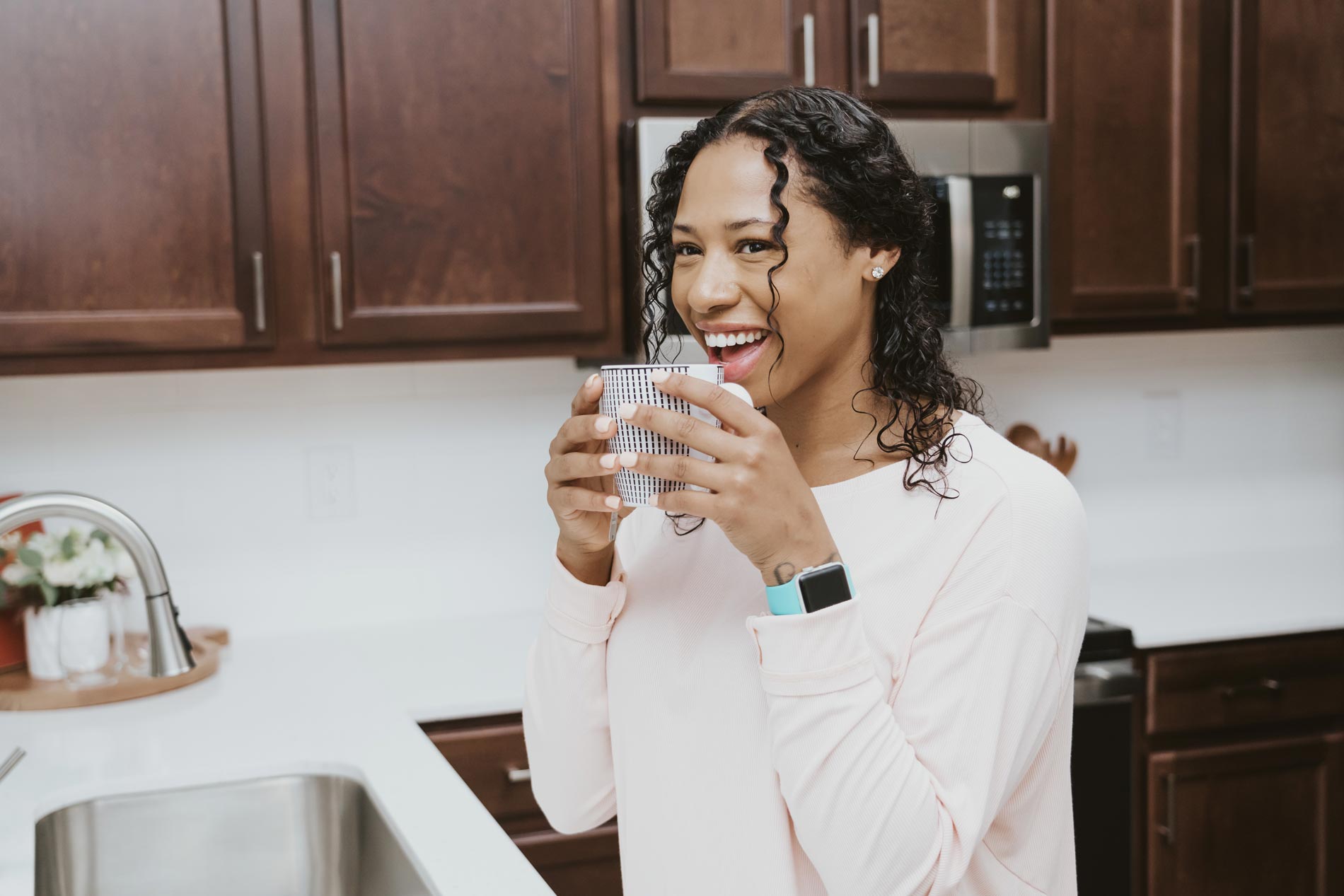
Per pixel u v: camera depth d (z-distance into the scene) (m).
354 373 2.17
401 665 1.92
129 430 2.04
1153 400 2.67
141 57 1.71
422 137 1.84
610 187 1.94
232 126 1.75
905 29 2.02
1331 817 2.15
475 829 1.10
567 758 0.93
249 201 1.77
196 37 1.73
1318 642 2.13
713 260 0.74
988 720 0.71
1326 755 2.15
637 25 1.90
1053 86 2.11
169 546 2.07
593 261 1.93
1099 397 2.63
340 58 1.79
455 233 1.86
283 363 1.81
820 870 0.71
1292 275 2.30
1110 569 2.58
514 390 2.26
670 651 0.83
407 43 1.82
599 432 0.71
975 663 0.72
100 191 1.70
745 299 0.73
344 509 2.18
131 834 1.37
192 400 2.08
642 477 0.71
